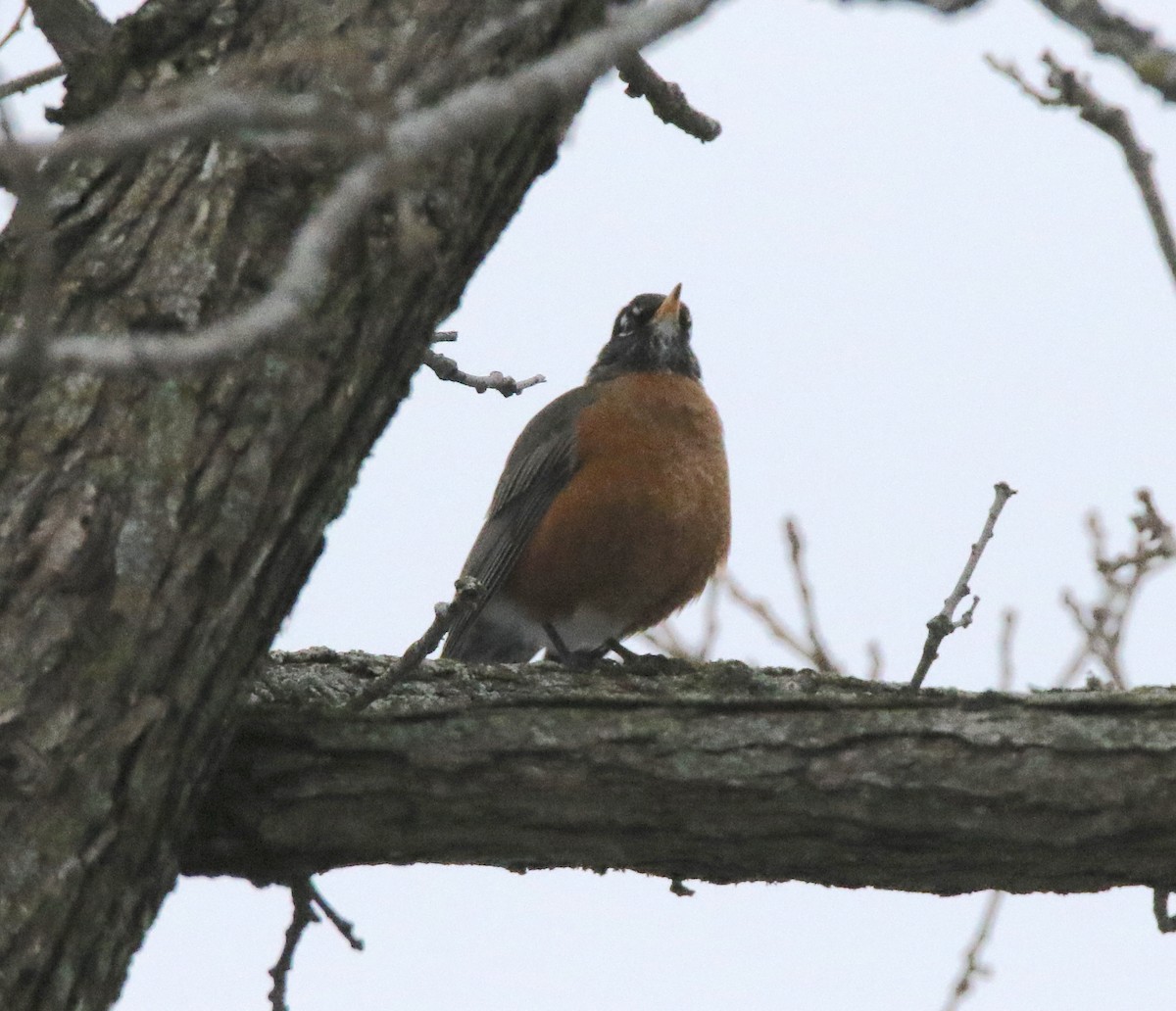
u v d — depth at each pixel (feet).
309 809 26.48
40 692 21.25
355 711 26.91
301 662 28.91
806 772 26.55
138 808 22.09
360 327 23.12
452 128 15.05
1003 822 26.30
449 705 27.27
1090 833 26.14
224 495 22.27
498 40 22.95
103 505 21.67
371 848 26.89
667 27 16.44
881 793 26.40
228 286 22.16
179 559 22.00
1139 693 27.22
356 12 23.39
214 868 26.84
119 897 22.13
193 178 22.72
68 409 21.94
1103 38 17.22
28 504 21.58
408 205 18.75
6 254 22.58
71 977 21.47
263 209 22.67
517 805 26.76
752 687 29.01
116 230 22.43
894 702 27.20
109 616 21.59
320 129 14.34
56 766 21.24
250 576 22.79
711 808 26.76
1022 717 26.76
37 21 27.73
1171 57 16.79
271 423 22.58
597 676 29.94
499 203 24.63
